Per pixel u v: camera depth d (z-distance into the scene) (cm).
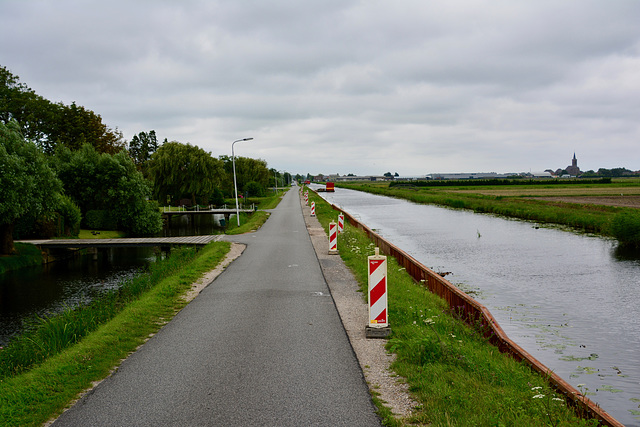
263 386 572
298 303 1052
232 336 801
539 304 1383
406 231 3447
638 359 924
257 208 6034
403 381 581
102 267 2614
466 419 453
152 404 525
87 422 484
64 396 549
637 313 1277
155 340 790
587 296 1480
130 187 4194
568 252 2420
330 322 886
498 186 12769
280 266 1633
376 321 792
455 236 3125
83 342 777
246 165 10550
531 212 4331
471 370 599
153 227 4350
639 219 2589
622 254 2350
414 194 8844
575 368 878
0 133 2681
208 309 1017
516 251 2467
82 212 4338
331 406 512
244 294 1169
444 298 1191
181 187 6519
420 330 782
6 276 2352
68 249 3109
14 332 1391
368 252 1928
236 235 2812
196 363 664
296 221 3778
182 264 1864
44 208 2844
